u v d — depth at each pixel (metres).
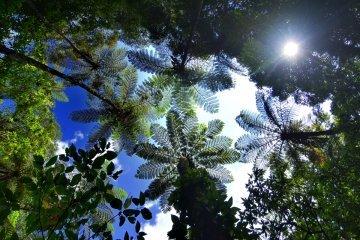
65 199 2.91
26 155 12.80
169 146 12.21
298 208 5.89
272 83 10.53
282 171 6.50
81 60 14.28
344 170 9.34
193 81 11.41
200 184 5.75
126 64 14.36
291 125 12.09
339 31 9.70
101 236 3.09
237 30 10.51
